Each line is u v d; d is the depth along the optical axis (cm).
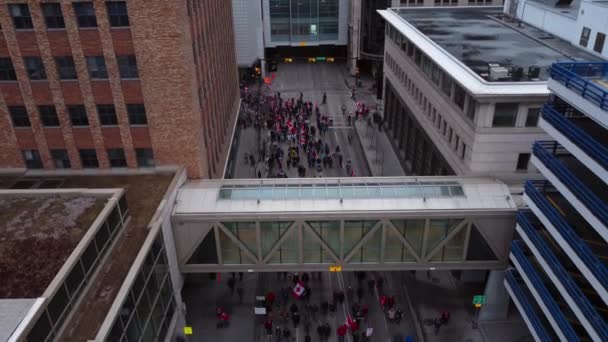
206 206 3244
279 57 11025
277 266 3400
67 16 3159
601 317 2166
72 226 2534
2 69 3353
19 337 1750
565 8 5531
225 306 3716
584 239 2539
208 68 4097
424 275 4056
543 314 2931
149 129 3491
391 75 6538
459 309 3675
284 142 6456
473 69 3922
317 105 8162
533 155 2747
